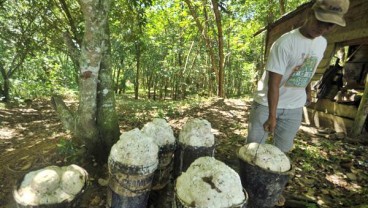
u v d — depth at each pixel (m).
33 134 5.68
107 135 3.45
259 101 2.93
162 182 2.90
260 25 14.92
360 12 5.29
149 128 2.83
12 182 3.20
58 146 3.86
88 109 3.24
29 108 9.23
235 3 13.04
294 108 2.91
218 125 6.21
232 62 20.14
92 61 3.12
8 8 9.25
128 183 2.32
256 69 18.67
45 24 9.02
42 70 13.54
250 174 2.50
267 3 13.08
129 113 7.26
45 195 1.98
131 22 7.30
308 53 2.65
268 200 2.52
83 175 2.23
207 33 13.71
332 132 5.71
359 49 5.86
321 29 2.45
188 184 2.00
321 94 6.14
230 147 4.57
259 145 2.60
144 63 15.07
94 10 2.97
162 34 15.58
